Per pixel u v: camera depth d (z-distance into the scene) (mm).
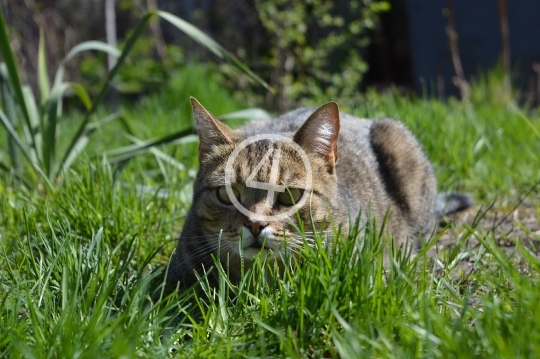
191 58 2678
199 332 925
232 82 2547
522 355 846
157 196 1245
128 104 2557
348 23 2555
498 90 1939
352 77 2387
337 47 2564
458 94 2389
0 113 1285
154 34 2826
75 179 1200
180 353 919
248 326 942
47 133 1309
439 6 2375
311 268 949
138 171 1418
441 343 866
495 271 1002
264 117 1359
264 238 1008
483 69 2365
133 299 941
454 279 1050
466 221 1255
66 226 1082
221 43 2770
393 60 2762
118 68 1330
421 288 953
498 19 2342
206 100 2029
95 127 1409
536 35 2320
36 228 1086
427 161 1268
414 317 898
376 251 989
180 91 2129
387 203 1178
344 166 1146
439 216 1275
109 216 1144
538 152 1385
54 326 917
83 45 1378
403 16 2707
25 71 2629
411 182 1225
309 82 2426
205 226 1055
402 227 1200
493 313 879
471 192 1347
